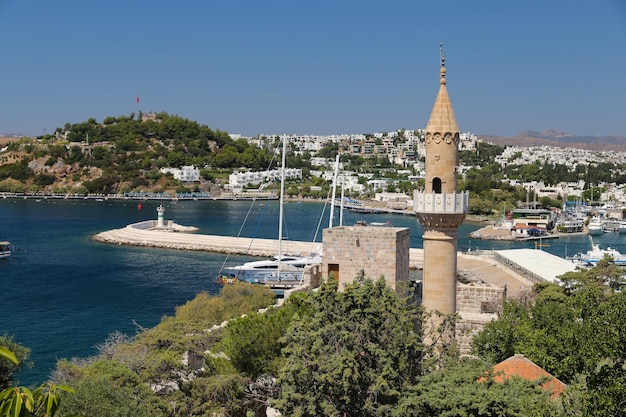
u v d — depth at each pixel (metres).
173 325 49.38
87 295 128.38
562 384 36.47
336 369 30.50
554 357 41.22
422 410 30.28
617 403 27.31
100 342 91.69
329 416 30.67
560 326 45.28
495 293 56.47
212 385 38.97
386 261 49.03
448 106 43.38
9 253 182.62
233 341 42.34
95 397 32.47
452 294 43.97
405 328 33.34
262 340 42.00
